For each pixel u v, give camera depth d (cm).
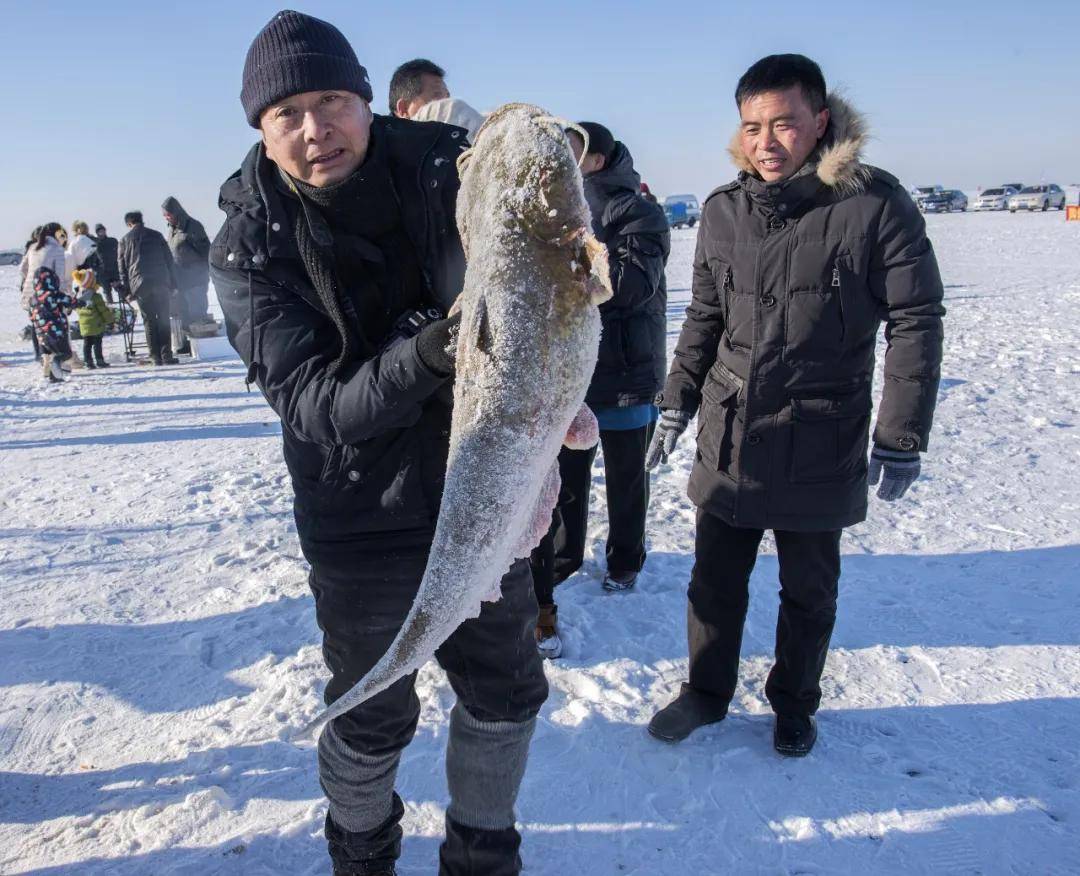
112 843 267
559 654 372
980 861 247
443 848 222
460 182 184
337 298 188
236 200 197
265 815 276
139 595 458
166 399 1098
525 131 153
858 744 305
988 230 3947
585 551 486
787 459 287
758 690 346
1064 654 355
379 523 201
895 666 354
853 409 285
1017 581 425
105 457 789
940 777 284
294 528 554
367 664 210
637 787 286
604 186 388
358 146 189
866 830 262
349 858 226
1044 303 1485
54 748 321
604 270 146
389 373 172
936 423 721
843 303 276
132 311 1562
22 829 276
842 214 272
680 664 364
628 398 402
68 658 389
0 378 1363
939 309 272
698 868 250
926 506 533
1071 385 842
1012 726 310
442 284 202
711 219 304
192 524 570
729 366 301
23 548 536
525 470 156
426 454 200
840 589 426
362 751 214
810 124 273
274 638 400
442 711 334
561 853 257
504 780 215
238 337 198
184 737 324
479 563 159
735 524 295
